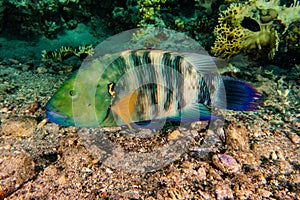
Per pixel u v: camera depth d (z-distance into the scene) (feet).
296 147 2.82
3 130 3.02
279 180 2.43
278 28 4.41
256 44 4.53
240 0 4.88
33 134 3.00
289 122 3.21
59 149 2.79
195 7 5.93
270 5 4.35
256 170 2.53
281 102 3.66
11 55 6.41
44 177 2.47
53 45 7.21
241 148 2.76
